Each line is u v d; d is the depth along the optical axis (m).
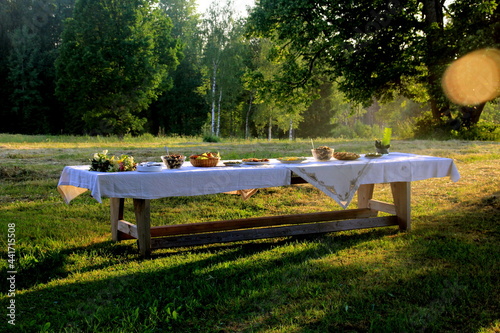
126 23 34.12
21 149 17.81
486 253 4.43
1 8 46.41
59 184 4.90
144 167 4.40
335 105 51.94
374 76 26.27
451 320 3.06
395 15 24.50
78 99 34.50
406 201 5.54
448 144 20.56
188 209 7.14
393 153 6.43
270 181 4.69
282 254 4.68
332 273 3.98
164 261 4.51
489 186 8.17
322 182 4.83
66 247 5.04
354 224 5.45
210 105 47.94
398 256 4.48
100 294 3.63
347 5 22.33
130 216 6.64
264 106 43.44
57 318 3.20
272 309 3.29
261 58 41.41
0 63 45.31
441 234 5.27
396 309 3.24
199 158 4.91
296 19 23.36
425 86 24.72
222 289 3.69
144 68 34.34
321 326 3.00
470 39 21.09
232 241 5.00
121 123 35.47
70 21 34.41
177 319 3.11
